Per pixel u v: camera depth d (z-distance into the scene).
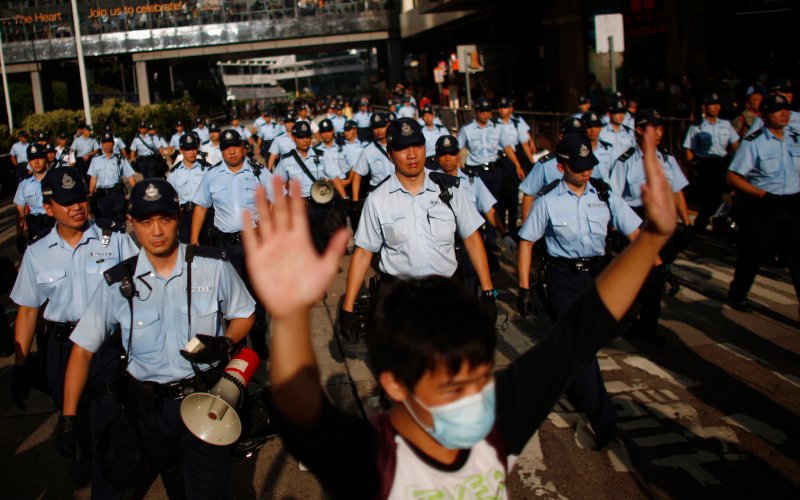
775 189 6.20
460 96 34.25
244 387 3.16
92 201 12.27
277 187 1.41
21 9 42.47
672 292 5.77
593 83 20.66
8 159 21.55
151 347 3.21
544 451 4.52
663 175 1.62
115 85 53.53
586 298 1.70
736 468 4.20
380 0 43.34
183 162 9.61
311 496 4.20
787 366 5.59
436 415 1.45
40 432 5.21
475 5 29.00
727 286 7.61
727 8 16.95
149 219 3.17
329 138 9.75
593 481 4.15
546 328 6.77
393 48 44.06
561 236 4.71
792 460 4.25
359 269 4.43
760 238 6.38
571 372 1.67
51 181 3.98
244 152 6.50
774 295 7.28
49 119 29.25
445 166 6.25
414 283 1.53
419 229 4.31
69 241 4.10
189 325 3.24
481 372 1.46
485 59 31.59
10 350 6.72
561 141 4.73
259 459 4.65
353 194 8.53
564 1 23.97
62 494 4.36
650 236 1.62
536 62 29.17
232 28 42.72
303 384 1.42
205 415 3.06
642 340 6.26
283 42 43.81
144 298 3.22
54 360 4.10
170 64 49.59
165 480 3.43
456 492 1.53
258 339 6.25
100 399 3.47
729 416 4.83
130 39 42.53
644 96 19.80
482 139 9.47
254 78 138.75
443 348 1.41
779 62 16.41
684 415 4.88
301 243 1.38
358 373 5.90
